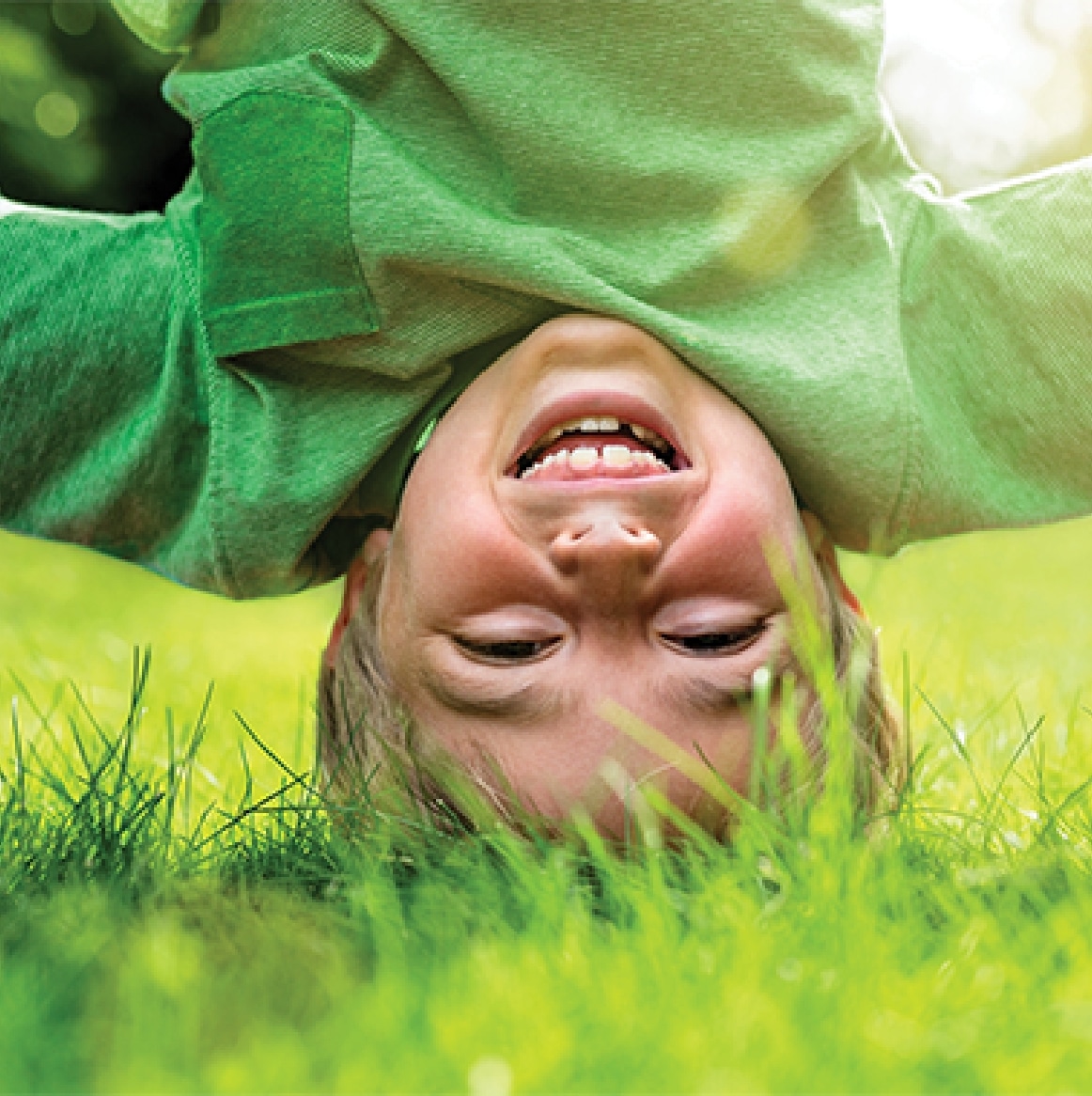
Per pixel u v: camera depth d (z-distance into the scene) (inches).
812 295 23.4
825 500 23.5
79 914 17.6
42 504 25.5
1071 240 24.4
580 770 21.3
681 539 21.6
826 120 23.3
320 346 23.5
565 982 15.4
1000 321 24.3
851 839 19.0
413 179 22.8
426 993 15.5
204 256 23.6
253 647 40.9
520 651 22.0
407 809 22.1
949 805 24.3
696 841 21.0
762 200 22.9
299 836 21.1
